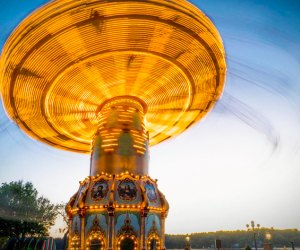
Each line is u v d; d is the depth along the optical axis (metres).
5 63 14.39
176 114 20.19
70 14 12.95
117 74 16.34
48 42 13.96
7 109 17.20
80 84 16.77
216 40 14.70
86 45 14.45
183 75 16.72
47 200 47.53
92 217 14.33
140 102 18.30
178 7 13.09
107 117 17.22
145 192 14.88
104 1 12.52
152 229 14.61
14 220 42.62
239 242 117.31
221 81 17.20
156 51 15.20
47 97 16.95
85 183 15.66
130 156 16.05
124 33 14.07
